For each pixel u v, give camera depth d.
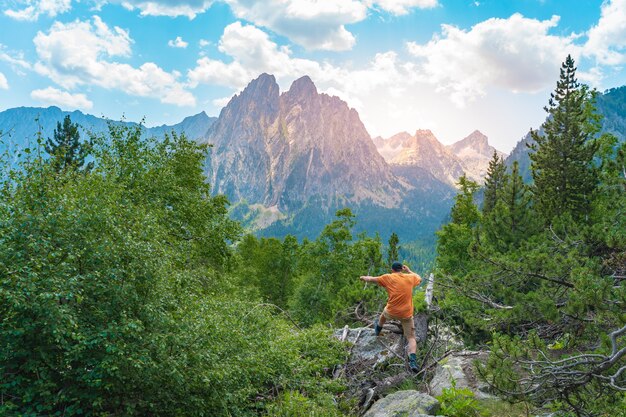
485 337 9.94
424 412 6.74
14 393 6.25
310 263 47.97
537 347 6.45
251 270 49.59
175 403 7.36
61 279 6.45
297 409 7.99
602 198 23.62
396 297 9.30
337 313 16.34
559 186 25.77
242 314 11.03
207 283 16.73
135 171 20.84
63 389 6.46
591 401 5.80
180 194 23.75
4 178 7.87
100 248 7.19
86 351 6.59
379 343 11.13
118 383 6.68
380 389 8.98
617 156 13.62
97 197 8.88
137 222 8.82
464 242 31.61
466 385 7.71
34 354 6.40
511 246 13.91
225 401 7.52
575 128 26.30
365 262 46.59
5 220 6.77
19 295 5.96
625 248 8.67
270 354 9.41
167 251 9.29
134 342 6.90
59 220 7.18
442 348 10.21
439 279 11.04
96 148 21.92
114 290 7.03
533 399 6.64
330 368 10.62
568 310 6.69
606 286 6.43
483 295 9.52
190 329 7.65
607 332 6.59
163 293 7.94
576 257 8.77
